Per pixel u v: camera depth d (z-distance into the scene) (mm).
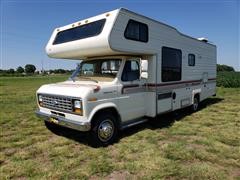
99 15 5273
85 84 5324
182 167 4012
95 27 5203
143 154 4586
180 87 7633
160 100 6516
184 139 5539
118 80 5395
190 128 6457
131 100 5734
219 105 10453
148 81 6246
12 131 6277
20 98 13719
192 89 8570
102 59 5922
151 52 5996
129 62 5723
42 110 5758
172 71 7070
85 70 6258
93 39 5074
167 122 7188
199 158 4406
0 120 7523
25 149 4934
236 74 30578
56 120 5188
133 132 6113
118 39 5000
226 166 4078
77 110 4727
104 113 5086
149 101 6277
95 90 4797
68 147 5000
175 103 7375
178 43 7359
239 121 7316
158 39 6293
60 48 6051
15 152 4766
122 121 5543
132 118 5855
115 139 5348
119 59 5617
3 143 5273
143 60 6172
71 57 6461
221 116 8078
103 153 4668
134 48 5418
